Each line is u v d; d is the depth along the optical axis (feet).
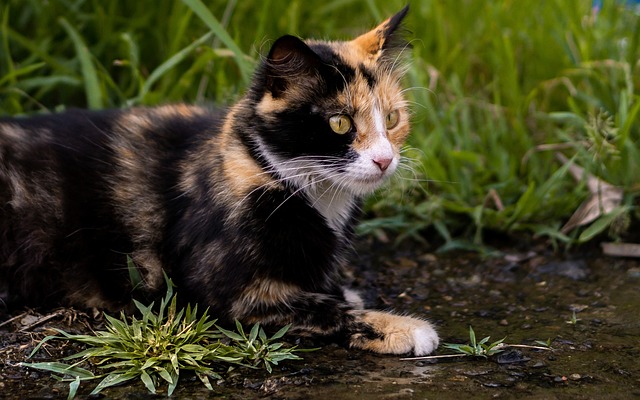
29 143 14.06
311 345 12.62
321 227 13.17
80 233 13.64
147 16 20.70
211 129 13.82
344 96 12.69
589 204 17.12
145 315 12.17
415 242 17.81
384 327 12.44
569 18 20.90
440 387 11.02
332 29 22.04
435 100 20.04
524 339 12.81
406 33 16.11
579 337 12.84
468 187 18.22
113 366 11.38
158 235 13.46
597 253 16.89
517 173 19.15
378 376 11.41
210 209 12.76
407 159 14.08
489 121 19.19
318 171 12.77
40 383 11.20
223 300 12.63
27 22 20.39
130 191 13.65
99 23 20.38
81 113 14.84
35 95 19.69
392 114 13.58
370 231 18.06
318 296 12.98
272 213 12.64
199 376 11.25
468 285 15.55
